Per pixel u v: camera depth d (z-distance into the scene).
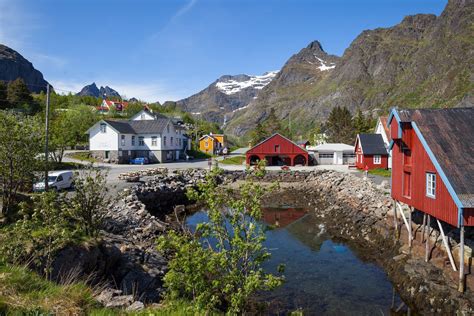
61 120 62.16
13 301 6.59
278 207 35.44
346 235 24.62
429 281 14.93
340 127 125.88
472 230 17.22
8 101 95.00
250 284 7.62
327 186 42.28
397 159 19.50
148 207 31.77
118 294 9.85
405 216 20.53
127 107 126.62
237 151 102.44
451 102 172.12
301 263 19.23
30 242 10.81
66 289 8.02
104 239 14.67
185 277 8.16
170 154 65.88
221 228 8.77
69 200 14.78
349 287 16.17
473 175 14.11
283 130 127.81
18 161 14.58
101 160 56.97
